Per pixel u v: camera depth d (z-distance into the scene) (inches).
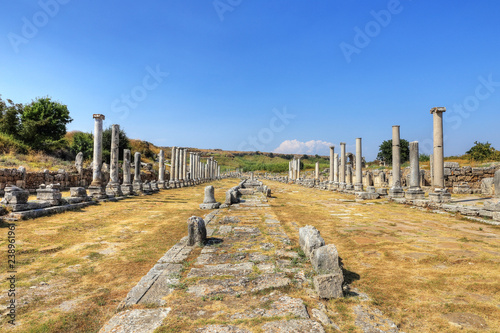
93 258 242.2
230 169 4574.3
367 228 357.7
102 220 418.6
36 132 1279.5
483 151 1485.0
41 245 277.6
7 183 681.6
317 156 5718.5
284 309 145.9
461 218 431.2
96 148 679.1
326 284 163.8
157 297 162.4
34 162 1037.2
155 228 365.7
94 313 152.6
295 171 1971.0
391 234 322.3
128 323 134.9
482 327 133.8
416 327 134.9
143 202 672.4
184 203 658.2
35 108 1333.7
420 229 351.3
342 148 1093.8
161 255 250.5
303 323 132.6
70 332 135.0
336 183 1143.0
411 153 641.0
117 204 620.1
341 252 254.2
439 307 152.8
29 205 421.7
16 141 1172.5
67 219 414.6
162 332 127.0
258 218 424.8
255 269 204.1
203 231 278.5
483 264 216.1
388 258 234.7
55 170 969.5
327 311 148.1
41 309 155.9
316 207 583.2
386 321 139.2
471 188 923.4
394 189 699.4
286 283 177.5
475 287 175.9
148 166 1796.3
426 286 178.7
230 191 629.6
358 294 168.2
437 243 281.0
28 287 184.1
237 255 236.7
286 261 220.8
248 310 146.7
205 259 228.8
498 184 521.7
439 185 583.2
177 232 342.3
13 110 1257.4
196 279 187.3
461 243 280.1
